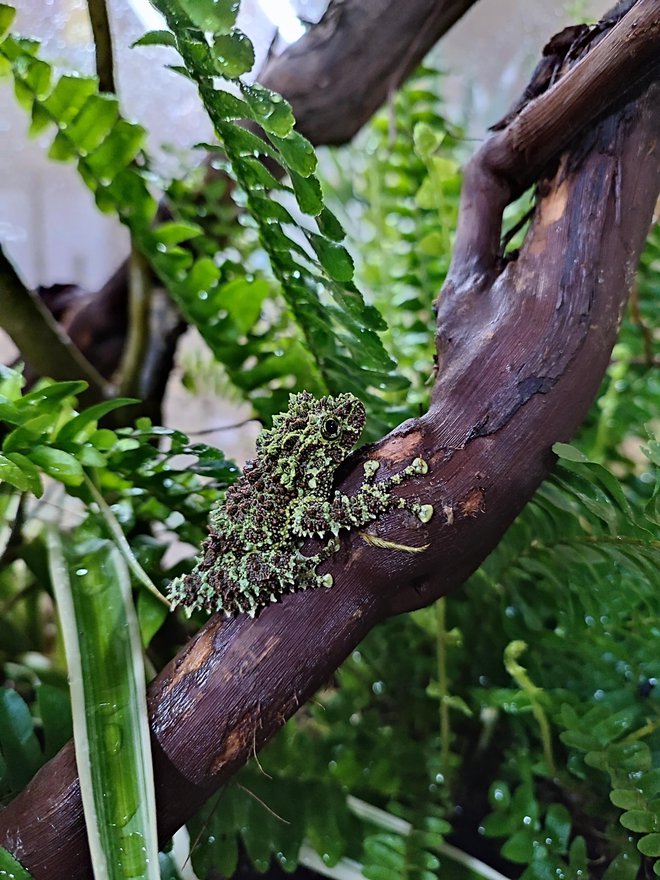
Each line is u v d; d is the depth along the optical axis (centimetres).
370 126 34
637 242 18
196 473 22
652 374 29
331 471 18
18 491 22
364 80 28
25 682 25
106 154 21
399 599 18
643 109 18
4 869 15
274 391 26
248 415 45
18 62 19
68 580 20
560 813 20
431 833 20
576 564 22
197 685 17
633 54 17
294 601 17
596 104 18
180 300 24
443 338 19
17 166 39
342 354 23
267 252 21
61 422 21
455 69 38
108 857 15
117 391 28
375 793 23
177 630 26
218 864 20
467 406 17
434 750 24
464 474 17
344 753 22
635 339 29
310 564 17
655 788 19
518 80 38
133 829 15
